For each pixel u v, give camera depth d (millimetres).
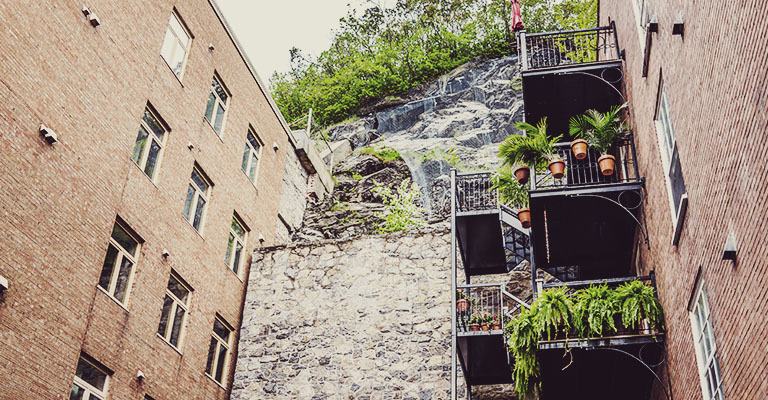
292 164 24906
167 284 14766
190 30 17312
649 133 11109
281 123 22734
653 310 10375
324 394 15617
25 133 11391
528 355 11062
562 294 10891
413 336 15859
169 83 15961
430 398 15102
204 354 15711
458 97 35031
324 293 16969
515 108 32094
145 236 14242
